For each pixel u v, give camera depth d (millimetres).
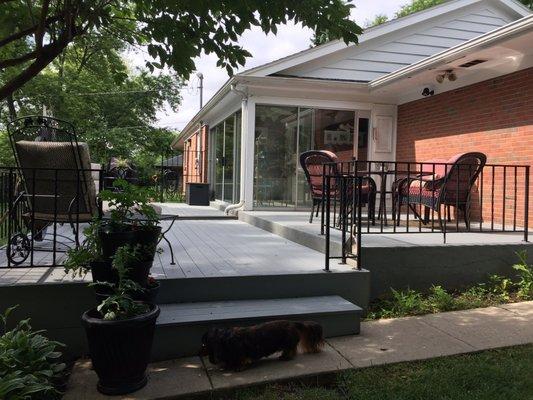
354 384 2766
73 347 3303
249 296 3752
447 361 3057
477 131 6910
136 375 2711
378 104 8938
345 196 4414
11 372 2475
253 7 2920
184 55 3299
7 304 3205
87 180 4086
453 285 4602
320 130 8750
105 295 2904
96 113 26516
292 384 2861
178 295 3611
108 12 3225
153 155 29016
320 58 8414
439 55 6340
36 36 2762
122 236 2992
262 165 8469
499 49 5684
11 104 20031
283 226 6016
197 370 3004
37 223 4746
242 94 8250
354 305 3658
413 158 8508
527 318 3867
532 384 2703
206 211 9734
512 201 6266
